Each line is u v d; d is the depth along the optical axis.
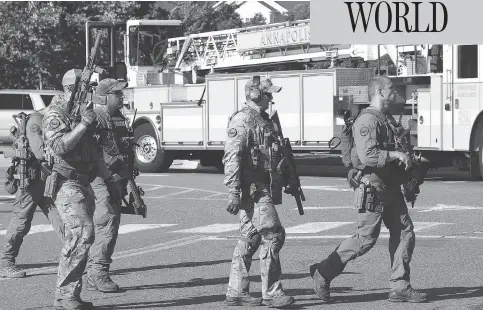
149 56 54.50
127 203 17.97
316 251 21.98
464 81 38.56
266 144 15.50
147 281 18.58
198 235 25.14
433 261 20.22
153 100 49.75
